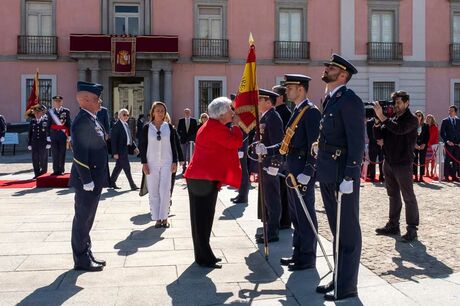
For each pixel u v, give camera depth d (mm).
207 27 26969
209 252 5535
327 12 27422
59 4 25969
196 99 26734
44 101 25984
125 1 26266
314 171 5176
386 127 6531
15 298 4512
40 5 26094
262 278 5094
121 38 25234
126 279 5066
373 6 27562
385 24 27844
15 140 22625
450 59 28078
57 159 12602
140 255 5984
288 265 5461
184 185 12461
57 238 6762
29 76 25875
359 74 27516
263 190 5828
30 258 5801
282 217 7441
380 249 6156
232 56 26938
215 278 5098
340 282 4430
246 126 5820
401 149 6527
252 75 5867
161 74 26297
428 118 14766
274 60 26969
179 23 26594
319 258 5793
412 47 27906
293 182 5207
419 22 27891
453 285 4742
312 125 5293
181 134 15586
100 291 4699
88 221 5359
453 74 28250
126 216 8430
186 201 9984
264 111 6535
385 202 9977
